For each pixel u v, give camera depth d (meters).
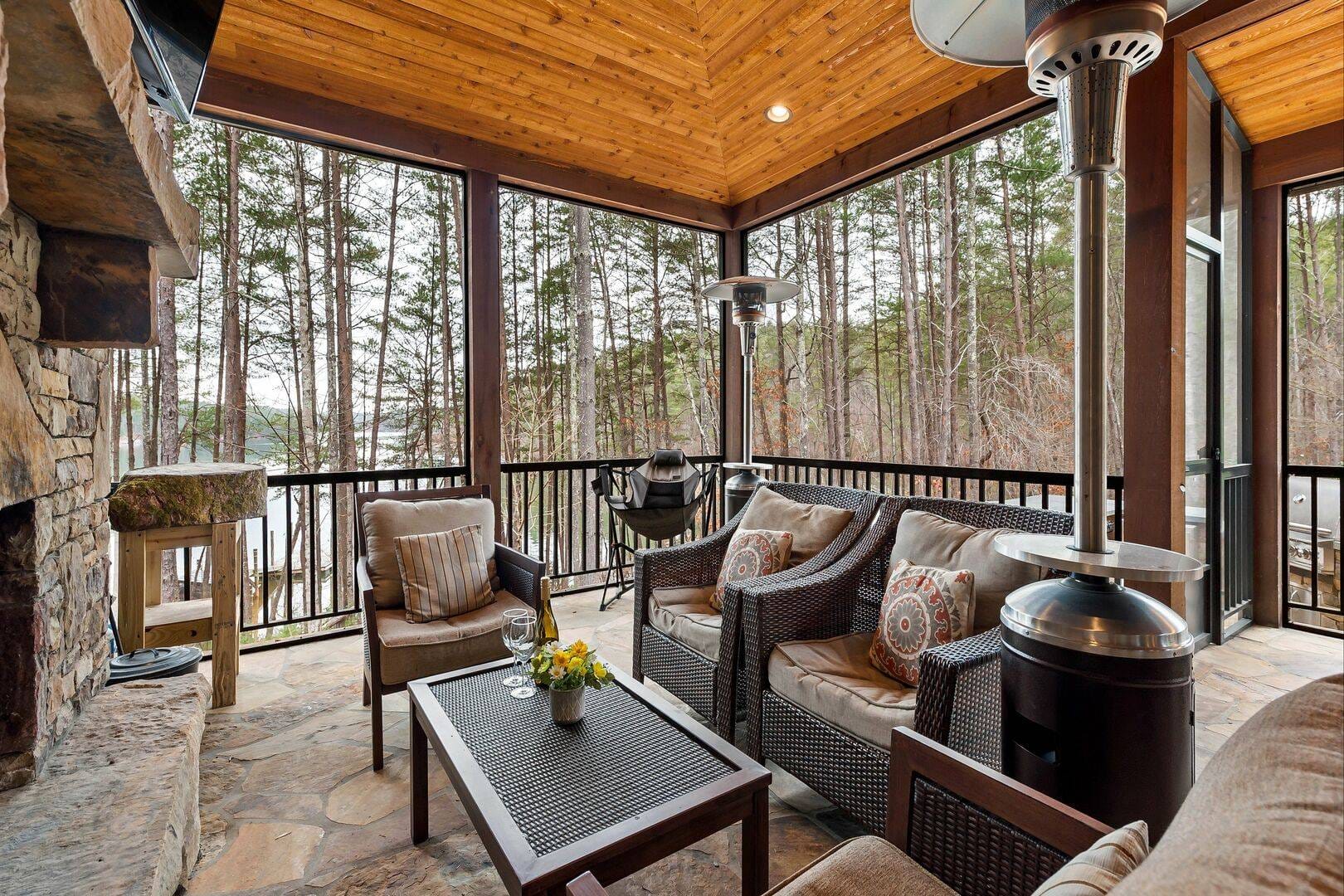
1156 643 1.17
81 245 1.60
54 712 1.55
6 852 1.17
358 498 2.77
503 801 1.21
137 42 1.34
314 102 3.09
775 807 1.88
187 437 6.57
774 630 1.98
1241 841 0.40
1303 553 3.50
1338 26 2.65
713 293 3.83
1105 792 1.18
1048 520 1.81
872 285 7.46
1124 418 2.56
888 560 2.22
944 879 1.05
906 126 3.48
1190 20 2.40
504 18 2.95
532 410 8.21
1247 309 3.50
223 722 2.41
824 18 3.02
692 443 8.81
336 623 3.84
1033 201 6.21
